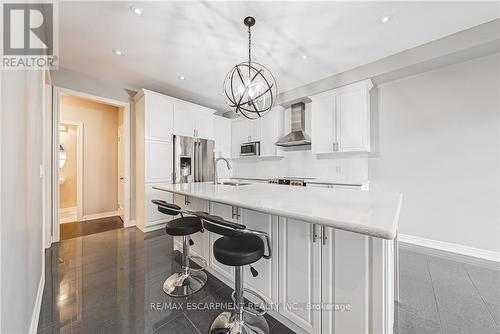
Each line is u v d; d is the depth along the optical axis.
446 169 2.62
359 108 3.06
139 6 1.85
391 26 2.16
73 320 1.43
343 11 1.94
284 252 1.38
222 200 1.36
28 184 1.21
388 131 3.08
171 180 3.71
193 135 4.11
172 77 3.35
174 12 1.93
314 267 1.22
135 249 2.65
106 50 2.56
